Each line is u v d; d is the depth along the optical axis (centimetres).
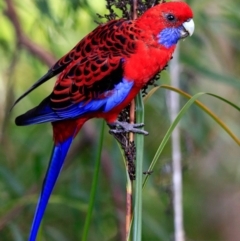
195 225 1497
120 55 843
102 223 1243
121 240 1224
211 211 1491
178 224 991
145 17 851
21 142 1281
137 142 753
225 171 1464
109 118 870
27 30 1374
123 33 850
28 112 861
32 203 1119
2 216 1130
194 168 1377
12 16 1250
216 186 1489
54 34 1198
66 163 1266
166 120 1229
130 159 781
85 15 1233
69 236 1320
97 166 787
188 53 1186
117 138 791
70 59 868
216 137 1355
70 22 1152
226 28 1240
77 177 1235
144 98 814
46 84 1417
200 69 1105
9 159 1263
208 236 1489
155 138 1313
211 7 1243
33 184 1180
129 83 842
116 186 1228
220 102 1342
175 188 1007
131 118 831
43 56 1246
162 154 1310
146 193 1384
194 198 1492
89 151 1277
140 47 842
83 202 1157
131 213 772
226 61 1323
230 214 1493
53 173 879
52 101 861
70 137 883
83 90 852
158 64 857
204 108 833
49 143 1253
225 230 1493
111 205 1254
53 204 1264
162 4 861
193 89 1236
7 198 1152
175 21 852
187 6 861
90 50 857
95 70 845
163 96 1130
